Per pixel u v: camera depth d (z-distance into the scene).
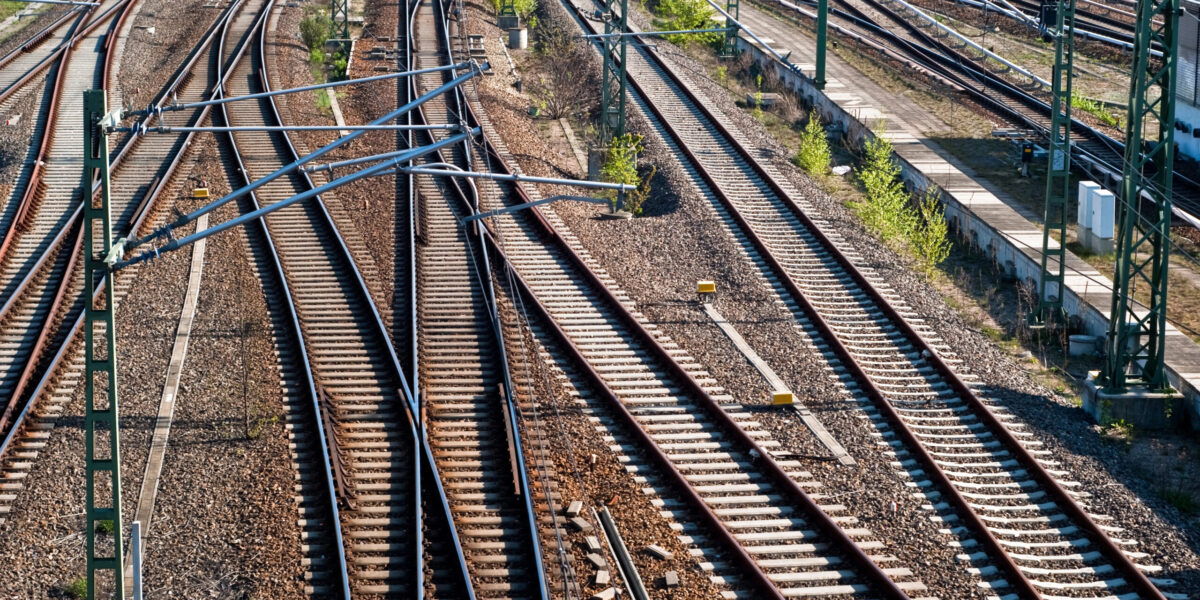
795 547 20.72
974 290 34.44
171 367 27.56
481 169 41.28
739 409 26.00
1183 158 45.88
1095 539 21.27
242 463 23.28
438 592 19.33
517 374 27.28
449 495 22.19
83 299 31.61
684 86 54.06
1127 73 58.53
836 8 72.62
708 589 19.58
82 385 26.78
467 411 25.66
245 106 50.44
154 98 51.91
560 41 64.38
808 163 43.84
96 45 61.88
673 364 27.53
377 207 38.16
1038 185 42.06
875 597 19.45
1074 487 23.12
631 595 19.38
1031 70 59.34
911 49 62.69
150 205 37.97
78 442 24.19
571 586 19.45
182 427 24.81
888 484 22.91
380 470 23.17
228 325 29.77
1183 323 31.25
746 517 21.80
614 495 22.36
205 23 68.19
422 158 43.09
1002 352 29.62
